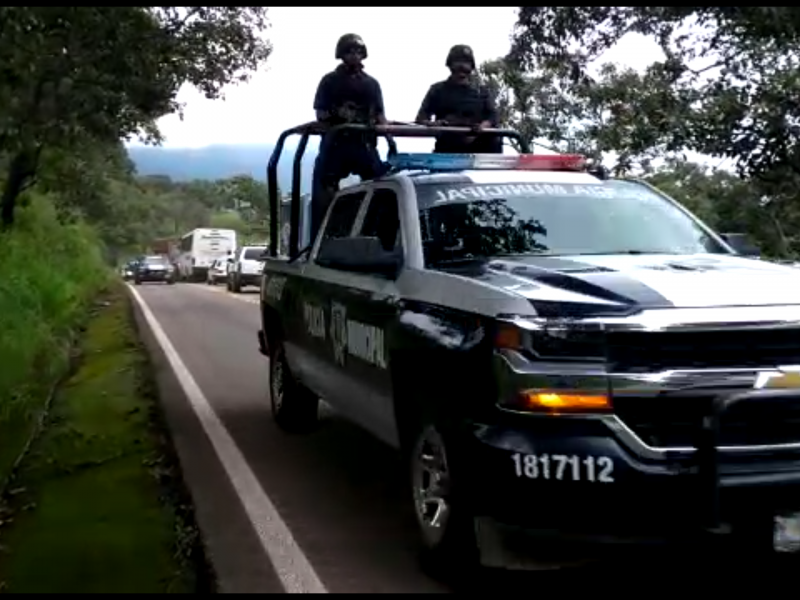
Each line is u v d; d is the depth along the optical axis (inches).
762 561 206.1
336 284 276.2
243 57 557.9
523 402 174.2
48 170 1029.8
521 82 567.2
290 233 357.1
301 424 354.6
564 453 170.2
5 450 319.6
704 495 169.0
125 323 799.1
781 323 174.7
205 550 225.0
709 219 645.9
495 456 175.6
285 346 345.7
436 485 204.2
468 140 369.7
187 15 367.6
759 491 170.1
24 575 205.5
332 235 301.4
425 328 205.5
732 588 196.9
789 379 172.4
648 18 263.1
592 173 279.1
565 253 233.5
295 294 325.7
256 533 237.9
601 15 268.2
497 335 180.1
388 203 261.3
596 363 173.2
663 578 202.7
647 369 172.1
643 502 169.3
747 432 172.9
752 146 416.5
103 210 1935.3
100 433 346.3
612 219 247.0
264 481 285.6
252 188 2950.3
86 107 279.6
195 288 1695.4
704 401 171.3
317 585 203.3
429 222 240.1
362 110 360.2
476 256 232.4
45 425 363.3
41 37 240.8
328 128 346.0
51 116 273.7
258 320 869.2
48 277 784.9
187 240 2461.9
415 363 209.8
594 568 207.6
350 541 232.2
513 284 193.9
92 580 202.1
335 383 280.2
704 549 175.3
